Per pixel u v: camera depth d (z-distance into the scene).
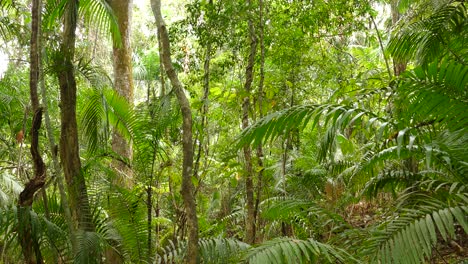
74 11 4.02
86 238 3.44
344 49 7.25
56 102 6.59
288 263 2.56
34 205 3.92
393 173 3.92
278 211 3.82
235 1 4.88
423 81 2.76
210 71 6.03
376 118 2.79
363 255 2.61
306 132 6.16
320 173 5.45
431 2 5.32
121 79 7.00
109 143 6.41
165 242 5.34
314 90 5.73
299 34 5.18
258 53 5.45
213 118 5.78
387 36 6.71
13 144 6.33
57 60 3.96
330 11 5.48
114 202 4.04
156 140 4.62
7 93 6.19
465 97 2.71
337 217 3.65
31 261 3.37
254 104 5.09
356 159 5.30
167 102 4.62
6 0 5.34
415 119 3.02
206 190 7.08
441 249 4.46
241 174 4.92
